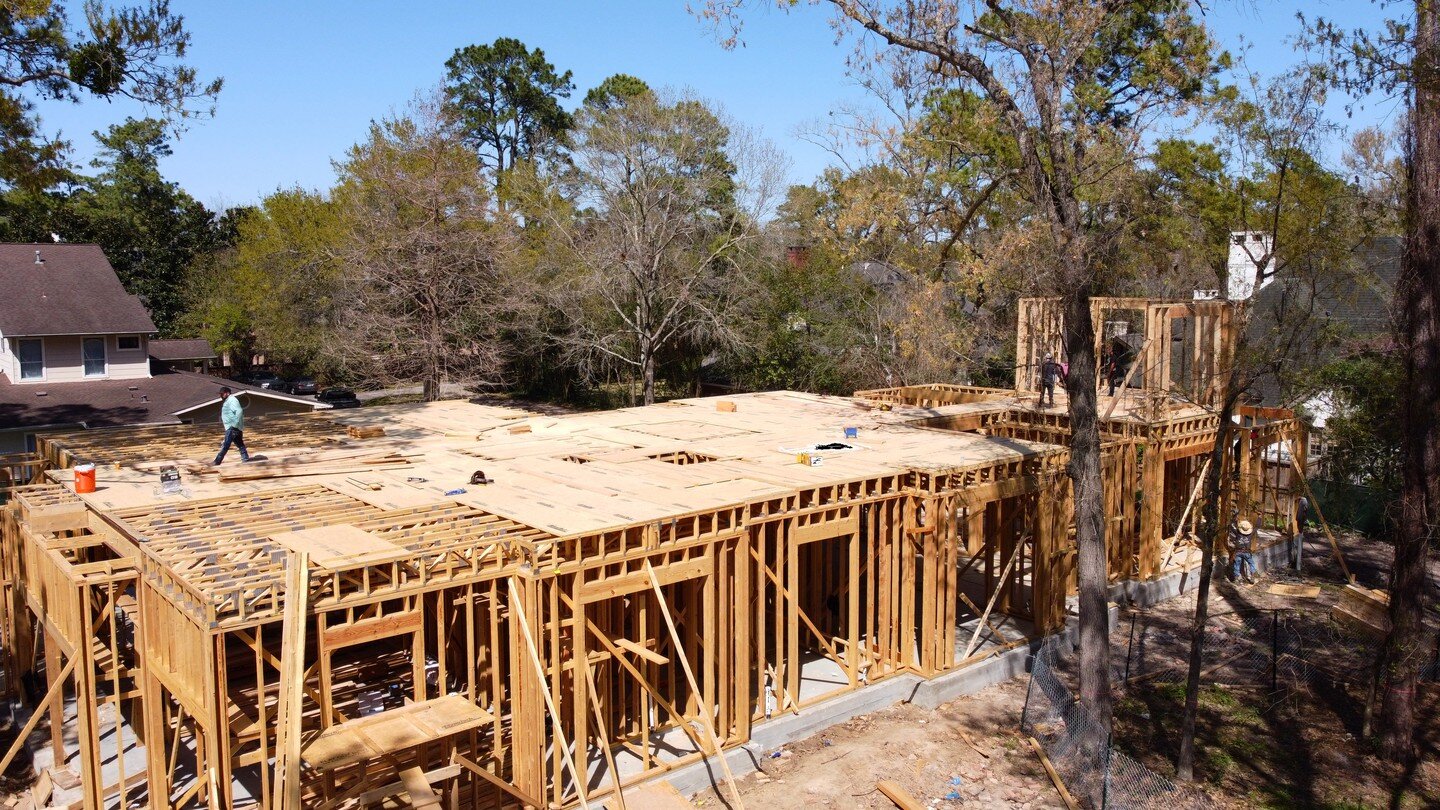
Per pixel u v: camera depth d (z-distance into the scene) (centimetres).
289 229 4853
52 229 5419
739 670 1205
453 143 3903
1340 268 1253
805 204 4294
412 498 1262
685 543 1136
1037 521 1620
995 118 1888
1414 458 1314
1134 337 2556
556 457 1614
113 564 1045
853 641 1389
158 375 3512
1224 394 1320
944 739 1309
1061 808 1131
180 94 1745
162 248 5916
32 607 1235
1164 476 2206
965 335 2820
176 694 908
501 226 3988
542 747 1014
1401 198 1310
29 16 1623
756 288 4156
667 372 4747
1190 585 2064
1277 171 1246
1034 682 1437
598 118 4059
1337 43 1208
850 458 1561
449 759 975
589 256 4116
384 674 1254
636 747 1168
